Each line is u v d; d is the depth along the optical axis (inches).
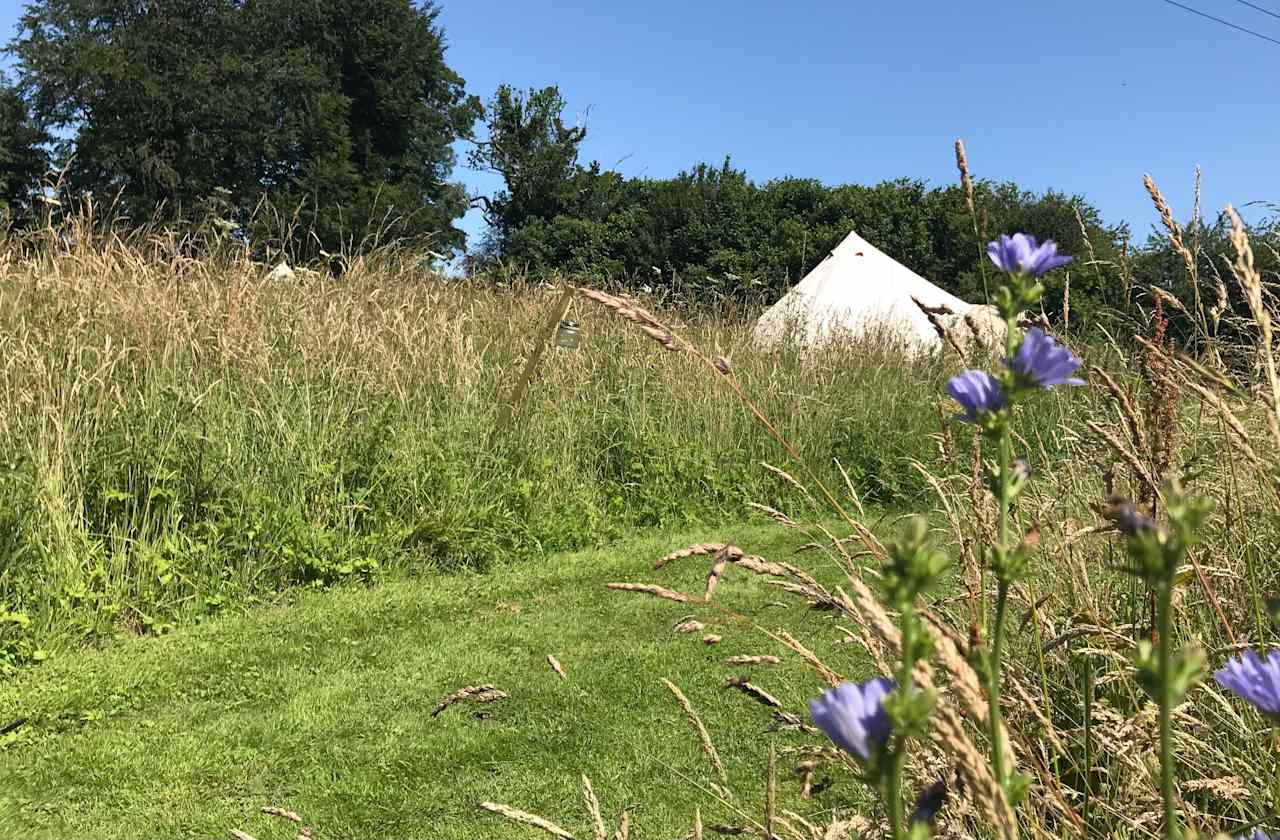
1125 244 100.0
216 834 109.7
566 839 53.0
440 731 136.3
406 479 228.7
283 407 219.0
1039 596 84.4
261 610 189.0
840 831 56.8
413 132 1289.4
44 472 171.8
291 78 1087.0
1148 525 22.8
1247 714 65.2
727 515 279.7
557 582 214.4
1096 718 73.7
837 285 474.9
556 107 1302.9
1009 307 32.5
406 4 1269.7
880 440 327.6
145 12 1117.1
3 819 110.7
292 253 300.0
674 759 126.0
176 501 189.5
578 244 1147.9
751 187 1086.4
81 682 149.3
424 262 334.3
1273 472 61.5
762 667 153.6
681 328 313.3
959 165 60.1
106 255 235.0
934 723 27.1
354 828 111.4
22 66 993.5
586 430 286.8
